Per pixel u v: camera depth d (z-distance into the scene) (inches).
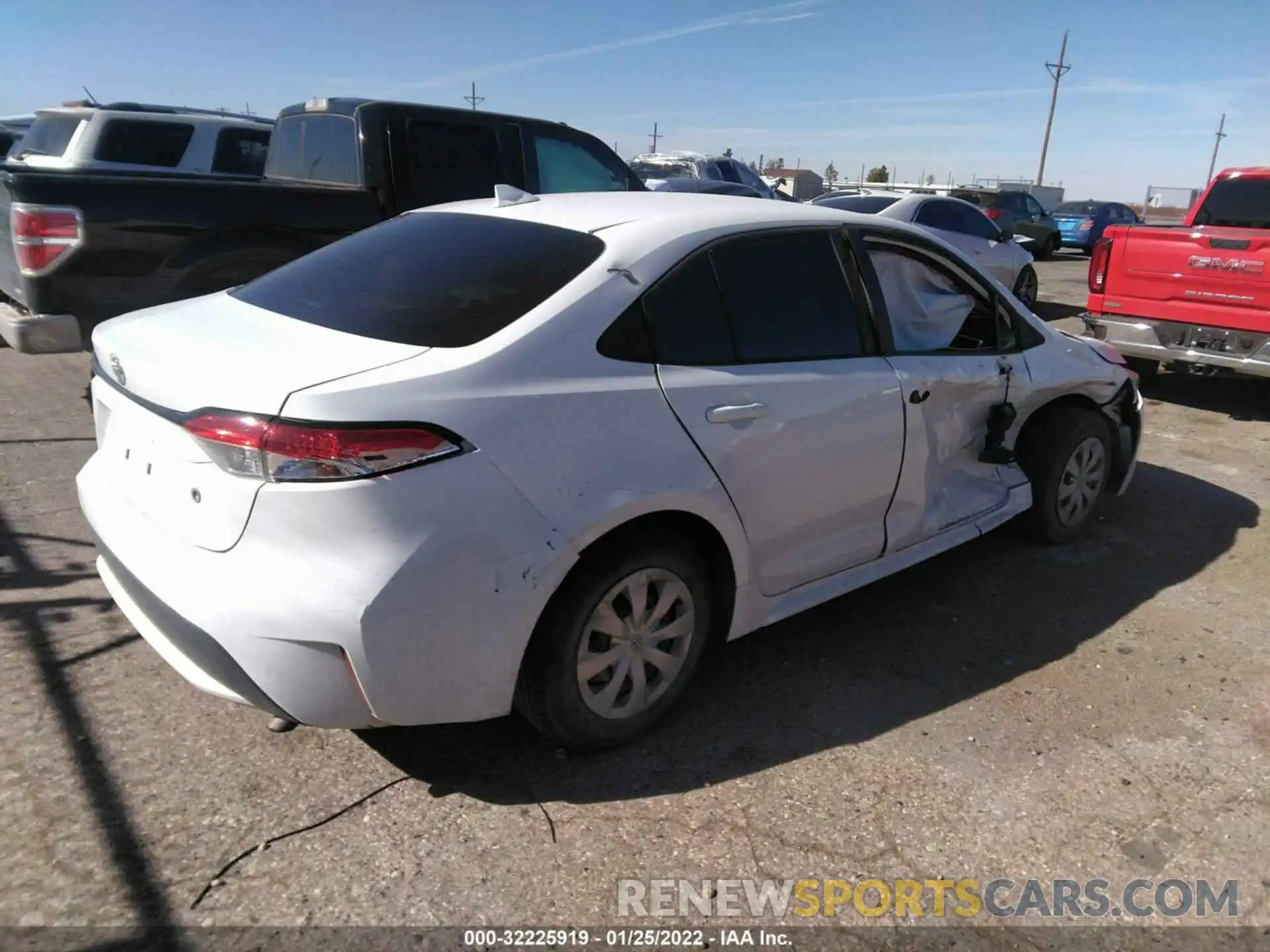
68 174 194.9
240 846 97.6
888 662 139.5
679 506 109.6
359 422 89.4
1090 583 167.9
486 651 97.9
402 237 132.1
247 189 212.5
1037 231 767.1
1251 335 267.4
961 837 103.5
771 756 116.2
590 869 97.0
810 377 126.0
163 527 100.2
